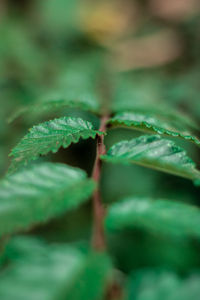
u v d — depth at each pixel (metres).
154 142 0.22
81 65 0.86
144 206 0.19
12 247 0.19
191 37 0.97
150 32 1.24
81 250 0.18
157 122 0.26
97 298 0.16
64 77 0.72
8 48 0.80
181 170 0.20
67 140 0.22
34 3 1.24
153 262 0.44
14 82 0.72
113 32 1.17
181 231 0.18
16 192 0.19
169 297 0.17
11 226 0.18
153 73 0.87
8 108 0.64
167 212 0.18
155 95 0.65
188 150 0.51
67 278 0.17
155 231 0.18
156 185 0.57
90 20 1.14
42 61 0.84
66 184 0.19
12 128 0.60
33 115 0.51
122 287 0.18
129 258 0.45
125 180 0.58
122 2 1.48
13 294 0.16
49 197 0.18
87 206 0.55
